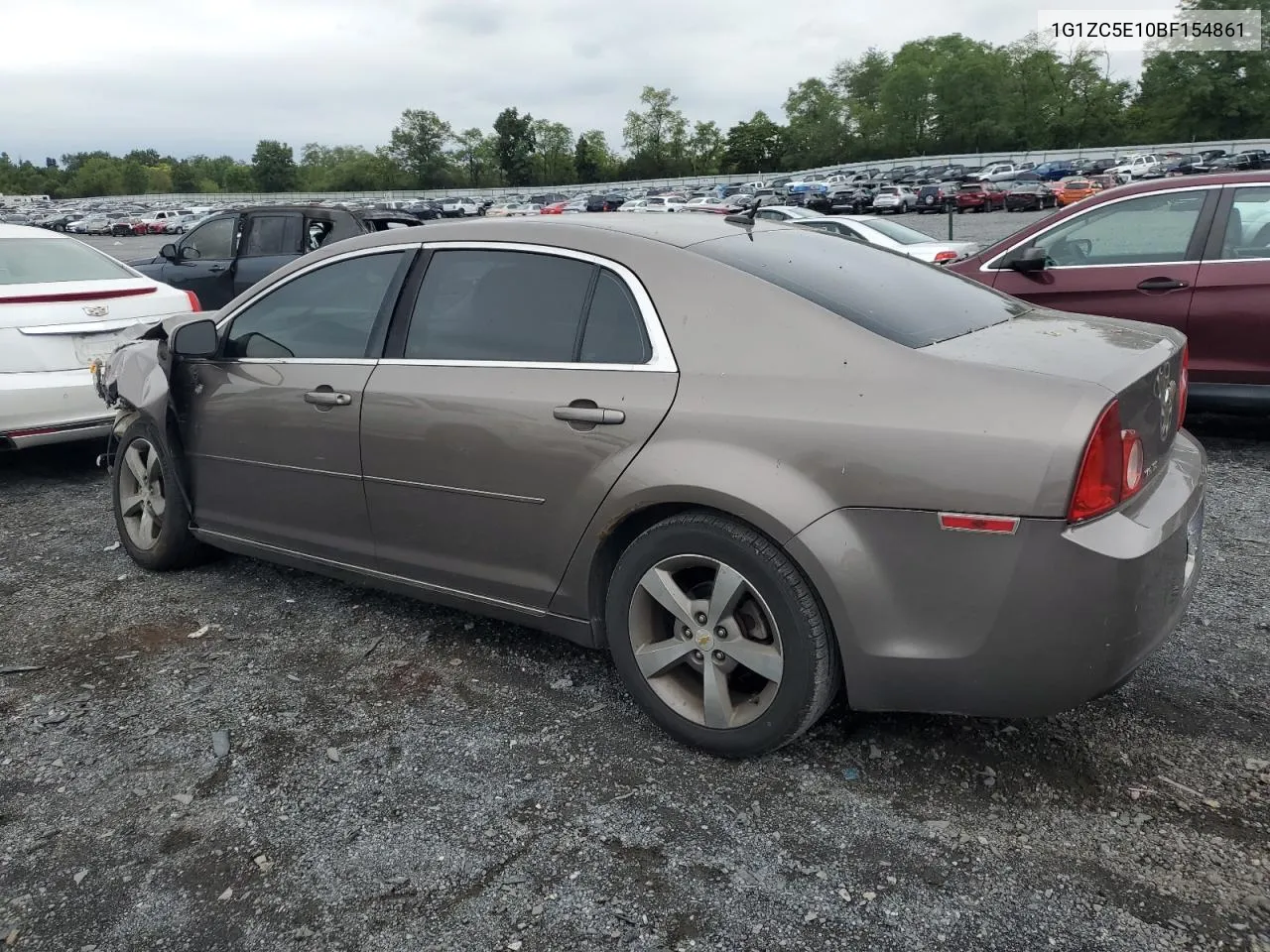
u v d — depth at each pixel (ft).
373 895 7.84
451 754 9.76
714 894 7.71
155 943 7.43
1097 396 7.72
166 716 10.68
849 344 8.62
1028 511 7.61
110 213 239.50
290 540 12.63
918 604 8.11
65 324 19.16
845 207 163.94
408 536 11.28
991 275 21.43
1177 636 11.73
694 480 8.80
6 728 10.55
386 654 11.96
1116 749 9.42
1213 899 7.47
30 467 21.85
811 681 8.64
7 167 483.92
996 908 7.46
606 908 7.60
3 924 7.68
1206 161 181.37
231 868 8.21
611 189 297.94
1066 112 330.95
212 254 34.32
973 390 7.98
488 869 8.09
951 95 350.84
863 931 7.28
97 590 14.33
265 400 12.29
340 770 9.55
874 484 8.10
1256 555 14.16
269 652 12.15
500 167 406.21
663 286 9.52
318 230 32.76
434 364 10.84
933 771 9.18
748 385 8.81
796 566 8.55
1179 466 9.39
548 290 10.28
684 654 9.38
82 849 8.52
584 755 9.66
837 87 407.64
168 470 14.02
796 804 8.77
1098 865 7.89
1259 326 18.40
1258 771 9.02
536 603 10.46
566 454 9.70
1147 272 19.47
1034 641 7.80
